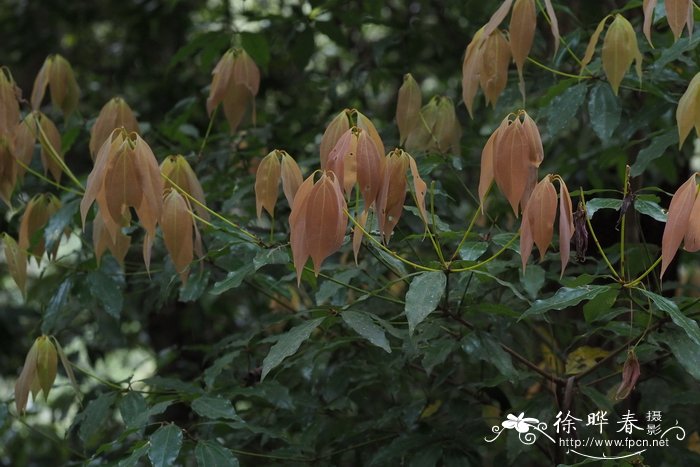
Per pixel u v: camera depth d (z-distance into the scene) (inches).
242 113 84.5
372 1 120.4
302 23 121.6
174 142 120.3
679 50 76.3
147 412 74.9
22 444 171.8
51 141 83.8
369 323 66.4
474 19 109.8
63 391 143.9
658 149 80.4
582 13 114.6
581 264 90.1
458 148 87.7
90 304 97.0
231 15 156.2
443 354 74.9
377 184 58.5
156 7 159.2
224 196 102.1
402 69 127.3
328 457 89.4
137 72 171.5
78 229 106.6
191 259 66.1
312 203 56.2
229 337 98.3
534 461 121.0
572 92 84.3
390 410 89.1
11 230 118.1
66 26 188.5
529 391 104.4
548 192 57.3
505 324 86.1
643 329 73.9
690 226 56.6
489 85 72.4
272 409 98.4
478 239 74.9
